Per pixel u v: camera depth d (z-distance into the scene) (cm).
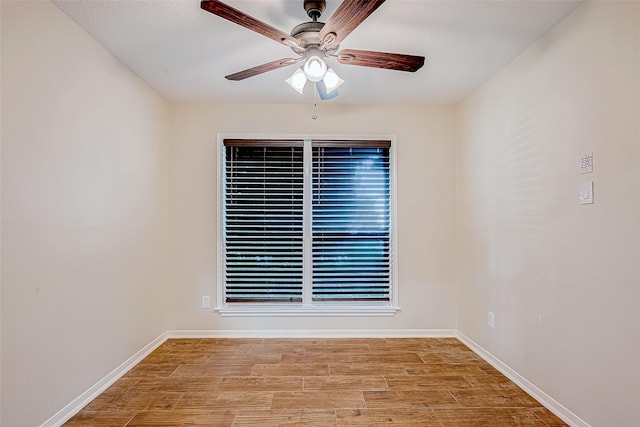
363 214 330
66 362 187
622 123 152
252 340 310
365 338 318
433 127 330
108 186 226
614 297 156
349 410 195
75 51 193
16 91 156
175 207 320
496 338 255
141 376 238
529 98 218
